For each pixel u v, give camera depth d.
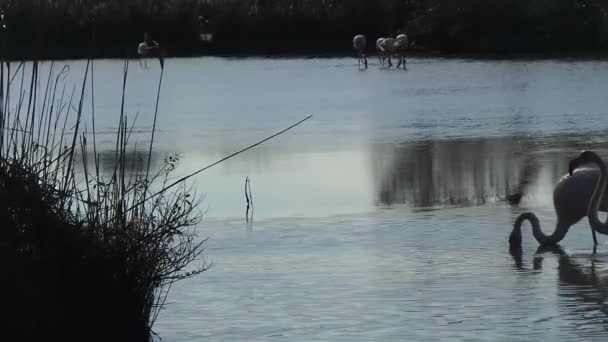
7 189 10.46
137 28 74.00
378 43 62.72
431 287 13.27
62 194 10.70
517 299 12.59
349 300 12.79
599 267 14.10
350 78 54.72
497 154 25.86
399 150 27.31
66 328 10.52
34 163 10.83
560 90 43.78
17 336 10.39
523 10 71.25
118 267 10.64
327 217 18.50
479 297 12.73
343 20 76.62
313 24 76.81
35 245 10.45
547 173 22.78
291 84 51.69
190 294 13.22
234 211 19.27
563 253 15.05
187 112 39.34
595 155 15.23
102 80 53.38
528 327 11.47
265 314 12.29
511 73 53.84
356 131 32.00
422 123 33.66
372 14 76.75
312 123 34.69
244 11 76.56
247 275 14.18
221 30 76.31
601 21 69.44
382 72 58.06
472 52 71.56
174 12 74.94
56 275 10.47
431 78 52.97
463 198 20.14
